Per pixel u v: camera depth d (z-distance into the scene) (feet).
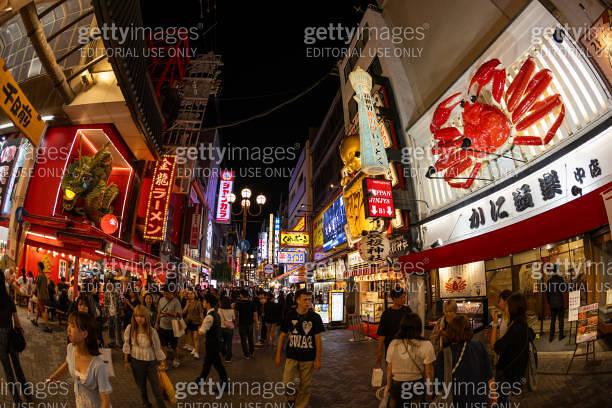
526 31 34.14
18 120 29.40
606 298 25.52
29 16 37.01
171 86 85.87
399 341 14.10
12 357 18.28
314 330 17.42
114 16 38.24
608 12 25.30
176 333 29.55
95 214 60.85
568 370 22.08
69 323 12.00
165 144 81.92
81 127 60.59
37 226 52.54
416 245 51.67
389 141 56.34
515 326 14.46
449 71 49.16
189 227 127.34
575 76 29.96
